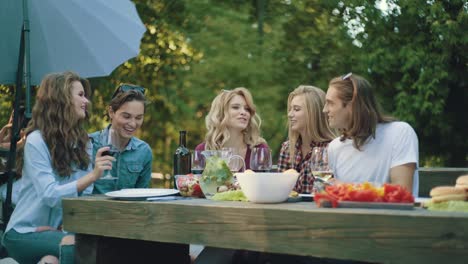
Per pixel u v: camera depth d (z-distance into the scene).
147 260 2.58
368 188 1.84
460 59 8.66
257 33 8.55
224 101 3.48
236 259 2.49
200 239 1.98
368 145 2.70
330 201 1.83
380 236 1.61
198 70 8.41
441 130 8.88
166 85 9.64
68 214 2.39
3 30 3.79
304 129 3.27
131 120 3.21
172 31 9.26
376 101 2.71
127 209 2.19
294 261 2.38
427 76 8.29
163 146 10.00
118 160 3.26
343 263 2.21
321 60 8.82
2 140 3.74
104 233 2.26
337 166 2.78
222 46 8.37
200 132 9.45
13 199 3.34
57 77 2.96
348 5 8.76
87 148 3.06
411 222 1.56
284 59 8.70
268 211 1.82
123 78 9.62
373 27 8.88
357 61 8.88
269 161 2.50
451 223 1.50
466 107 8.96
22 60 3.66
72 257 2.51
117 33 4.25
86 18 4.15
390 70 8.85
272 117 8.30
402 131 2.65
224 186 2.32
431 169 3.67
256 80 8.34
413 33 8.88
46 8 4.03
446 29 8.10
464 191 1.77
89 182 2.70
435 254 1.52
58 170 2.88
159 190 2.44
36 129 2.95
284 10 8.90
